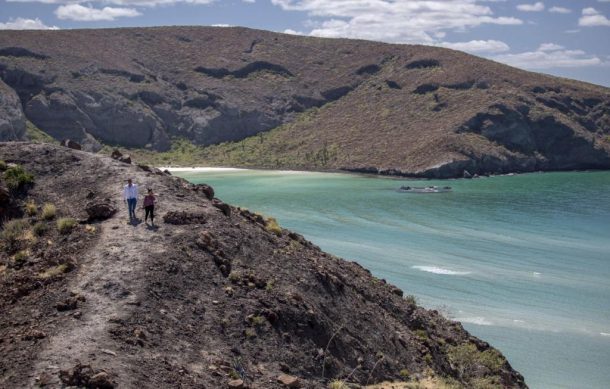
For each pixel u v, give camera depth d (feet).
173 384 58.29
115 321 65.31
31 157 105.60
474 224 303.07
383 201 374.43
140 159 613.93
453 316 169.68
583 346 152.05
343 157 577.43
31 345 59.62
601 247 255.70
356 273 112.68
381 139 599.57
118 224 87.35
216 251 84.69
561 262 230.89
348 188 436.35
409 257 235.20
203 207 97.40
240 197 385.50
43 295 70.08
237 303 76.64
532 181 495.00
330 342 80.28
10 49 650.43
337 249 246.88
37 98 614.75
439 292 190.90
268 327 75.31
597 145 601.62
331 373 76.02
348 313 90.48
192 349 66.39
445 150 539.29
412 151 552.00
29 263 78.69
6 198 92.99
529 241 266.36
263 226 106.63
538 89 651.66
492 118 587.68
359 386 76.38
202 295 75.66
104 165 105.60
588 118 638.12
